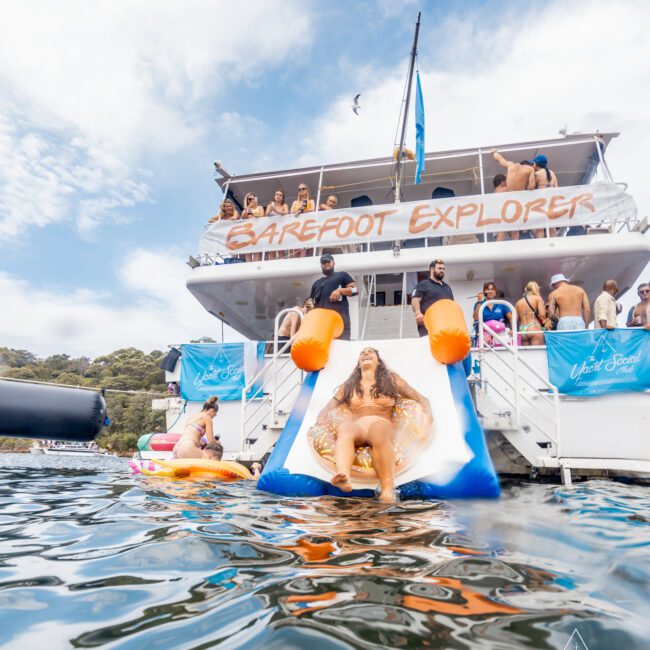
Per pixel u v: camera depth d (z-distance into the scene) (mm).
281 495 3713
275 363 6051
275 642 1115
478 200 7742
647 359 5758
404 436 3982
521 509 3012
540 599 1404
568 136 8578
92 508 2979
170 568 1707
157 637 1160
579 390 5922
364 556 1848
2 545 2041
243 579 1575
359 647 1089
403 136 8297
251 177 9922
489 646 1102
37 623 1248
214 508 2979
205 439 6203
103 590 1487
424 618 1255
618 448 5691
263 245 8383
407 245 10969
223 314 10719
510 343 6523
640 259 7512
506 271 8156
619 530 2363
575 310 6645
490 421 4996
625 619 1271
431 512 2883
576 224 7414
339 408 4352
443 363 4699
